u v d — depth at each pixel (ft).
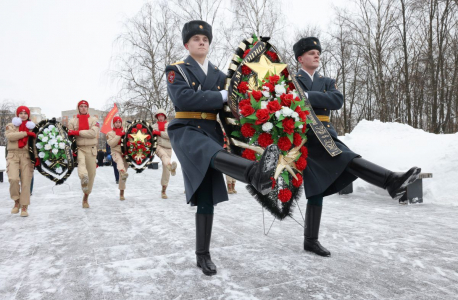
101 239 12.87
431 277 8.39
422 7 67.46
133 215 17.76
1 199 25.11
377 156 24.70
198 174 8.65
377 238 12.12
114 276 8.93
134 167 23.43
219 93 9.08
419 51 75.36
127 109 72.90
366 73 86.43
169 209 19.54
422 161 21.88
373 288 7.75
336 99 11.04
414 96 77.46
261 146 9.18
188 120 9.40
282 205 10.09
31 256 10.90
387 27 72.69
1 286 8.45
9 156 18.17
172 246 11.72
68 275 9.10
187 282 8.38
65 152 18.83
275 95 9.43
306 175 10.18
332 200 21.22
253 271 9.01
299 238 12.46
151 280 8.58
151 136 23.95
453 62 73.56
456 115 72.95
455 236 12.26
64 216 17.74
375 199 21.20
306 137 10.17
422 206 18.44
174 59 73.20
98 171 59.67
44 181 40.47
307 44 11.15
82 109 20.43
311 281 8.23
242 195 24.76
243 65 9.68
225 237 12.67
